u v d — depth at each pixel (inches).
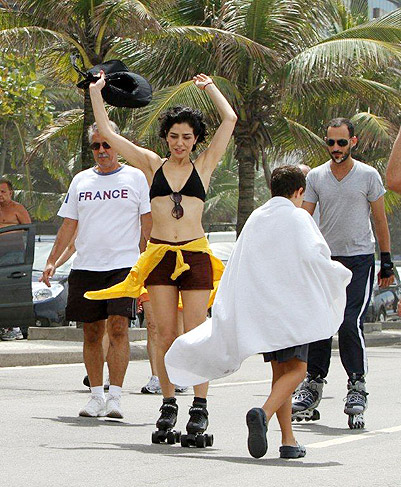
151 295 738.2
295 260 666.2
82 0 1734.7
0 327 1487.5
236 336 666.8
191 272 729.6
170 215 731.4
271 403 654.5
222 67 2145.7
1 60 2298.2
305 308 663.1
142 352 1557.6
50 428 794.8
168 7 1894.7
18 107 2353.6
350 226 867.4
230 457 681.0
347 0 3083.2
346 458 687.1
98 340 871.7
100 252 855.7
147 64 2138.3
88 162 1815.9
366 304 866.8
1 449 692.7
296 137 2266.2
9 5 1797.5
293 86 2101.4
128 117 2214.6
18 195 4490.7
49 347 1453.0
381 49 2078.0
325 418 904.3
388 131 2391.7
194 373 684.7
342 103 2273.6
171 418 735.7
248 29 2146.9
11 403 946.7
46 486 567.8
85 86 799.1
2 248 1496.1
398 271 2886.3
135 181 864.3
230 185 5211.6
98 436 762.2
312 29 2192.4
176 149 734.5
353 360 850.1
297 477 611.5
